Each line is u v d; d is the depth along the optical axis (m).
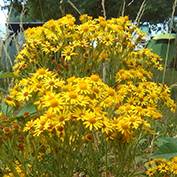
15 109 2.51
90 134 2.25
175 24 6.31
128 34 2.87
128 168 2.42
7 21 4.17
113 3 14.05
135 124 2.27
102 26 2.83
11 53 4.25
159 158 2.60
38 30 2.89
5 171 2.46
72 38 2.84
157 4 13.87
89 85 2.29
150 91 2.52
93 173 2.41
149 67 2.97
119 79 2.72
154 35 5.52
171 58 5.09
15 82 3.10
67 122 2.21
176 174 2.59
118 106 2.43
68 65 2.78
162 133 3.25
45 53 2.89
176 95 4.16
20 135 2.34
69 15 2.88
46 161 2.35
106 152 2.36
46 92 2.28
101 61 2.82
